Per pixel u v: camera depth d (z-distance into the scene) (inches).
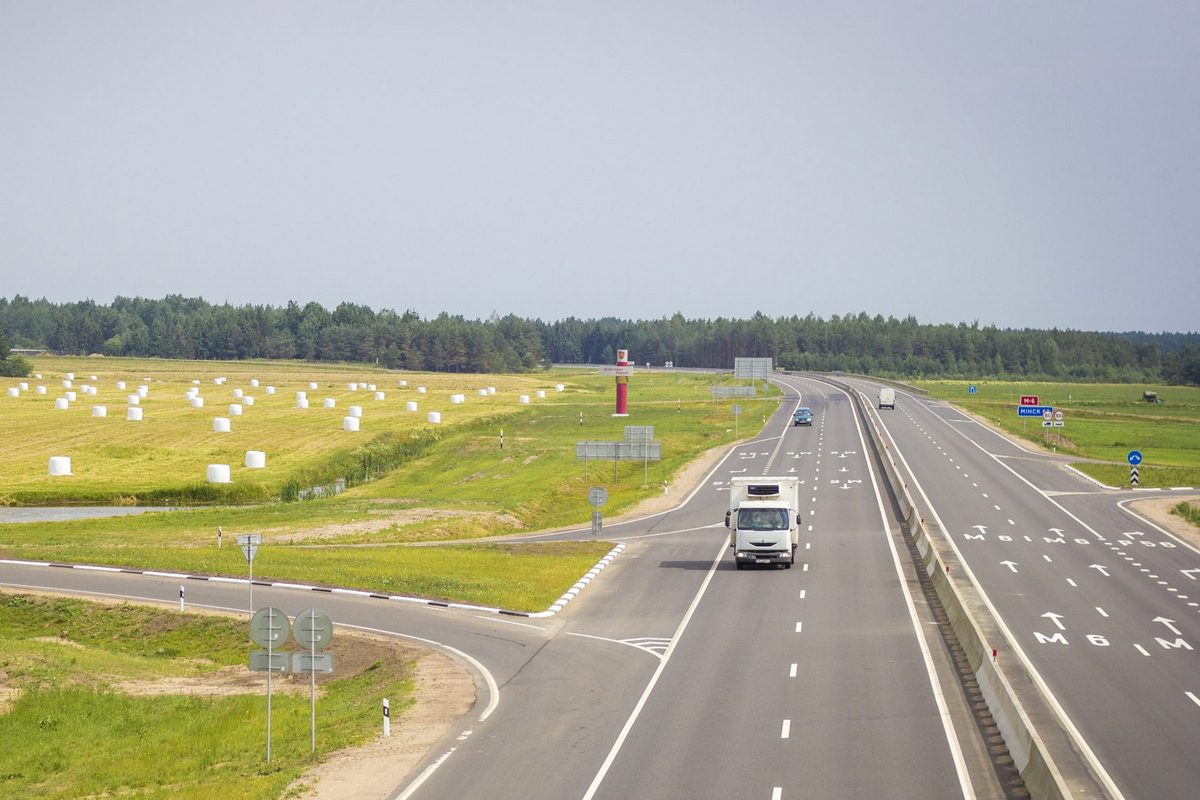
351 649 2438.5
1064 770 1423.5
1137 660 2078.0
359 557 3612.2
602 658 2208.4
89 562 3496.6
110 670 2482.8
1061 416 6766.7
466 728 1743.4
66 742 1974.7
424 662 2239.2
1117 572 3105.3
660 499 4980.3
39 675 2381.9
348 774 1537.9
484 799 1398.9
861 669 2054.6
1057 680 1926.7
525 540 4040.4
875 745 1584.6
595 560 3499.0
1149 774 1427.2
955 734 1637.6
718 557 3511.3
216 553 3715.6
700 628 2466.8
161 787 1628.9
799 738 1625.2
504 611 2733.8
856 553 3464.6
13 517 4682.6
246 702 2140.7
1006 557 3353.8
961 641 2229.3
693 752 1568.7
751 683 1966.0
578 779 1462.8
